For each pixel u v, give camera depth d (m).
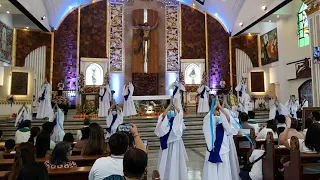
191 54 19.95
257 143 5.84
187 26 20.09
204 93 14.55
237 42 19.84
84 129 5.54
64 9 18.00
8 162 4.06
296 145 4.12
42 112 12.44
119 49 19.34
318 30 10.53
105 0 19.39
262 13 14.70
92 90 18.25
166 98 15.61
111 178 2.34
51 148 5.97
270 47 18.16
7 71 14.48
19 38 16.69
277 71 16.98
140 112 14.91
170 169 4.87
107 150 4.68
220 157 4.48
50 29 17.67
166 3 20.23
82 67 18.33
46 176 2.16
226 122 4.54
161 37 20.05
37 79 17.06
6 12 14.25
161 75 19.70
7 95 14.35
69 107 17.84
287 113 10.72
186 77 19.69
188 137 11.30
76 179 3.40
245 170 5.57
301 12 15.07
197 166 7.40
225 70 19.83
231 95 14.63
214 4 19.05
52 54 17.73
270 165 4.85
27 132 7.34
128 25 19.72
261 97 17.88
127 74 19.27
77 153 5.12
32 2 13.60
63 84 17.53
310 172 4.07
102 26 19.17
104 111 13.66
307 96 14.61
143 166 2.08
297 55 15.30
